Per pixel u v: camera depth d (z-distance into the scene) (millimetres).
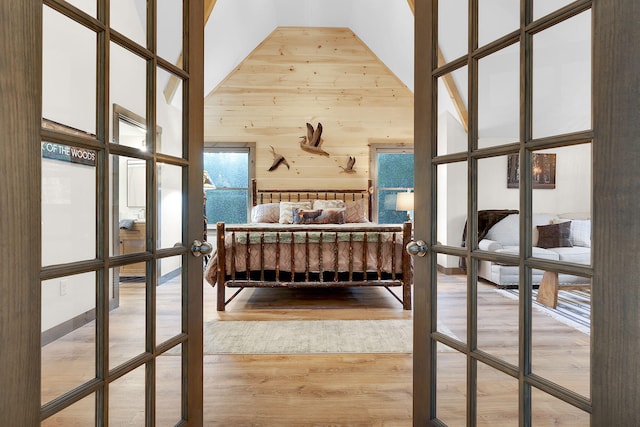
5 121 717
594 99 823
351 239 3477
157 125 1194
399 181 6156
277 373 2102
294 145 6020
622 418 771
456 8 1235
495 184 1140
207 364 2223
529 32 993
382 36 5160
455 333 1250
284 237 3482
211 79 5410
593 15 822
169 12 1268
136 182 1140
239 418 1646
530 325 1003
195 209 1395
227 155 6062
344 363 2240
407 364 2229
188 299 1339
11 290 730
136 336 1126
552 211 952
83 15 917
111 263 1017
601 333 807
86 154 967
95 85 990
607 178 798
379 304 3605
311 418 1650
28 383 762
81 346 957
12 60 729
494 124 1127
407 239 3422
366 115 6043
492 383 1128
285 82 5988
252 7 4629
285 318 3148
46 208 859
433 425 1300
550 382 939
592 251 827
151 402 1148
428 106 1332
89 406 969
